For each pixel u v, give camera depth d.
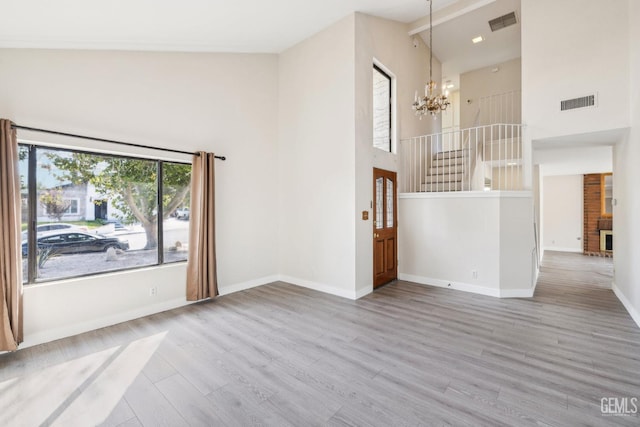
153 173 3.87
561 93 4.29
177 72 3.99
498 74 7.85
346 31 4.34
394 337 3.07
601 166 7.32
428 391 2.17
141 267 3.76
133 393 2.18
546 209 9.55
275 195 5.31
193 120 4.15
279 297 4.41
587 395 2.11
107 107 3.37
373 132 5.11
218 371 2.46
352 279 4.35
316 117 4.75
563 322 3.45
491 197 4.52
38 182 3.04
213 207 4.20
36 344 2.90
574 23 4.19
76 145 3.15
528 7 4.56
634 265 3.61
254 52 4.93
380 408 1.99
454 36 6.48
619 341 2.96
